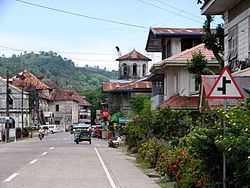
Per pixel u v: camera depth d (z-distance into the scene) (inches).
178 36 1755.7
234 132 415.5
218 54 1123.9
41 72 7431.1
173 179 655.8
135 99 2235.5
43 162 1042.1
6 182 679.1
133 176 780.0
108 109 3398.1
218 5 909.8
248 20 821.2
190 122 952.9
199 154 462.3
